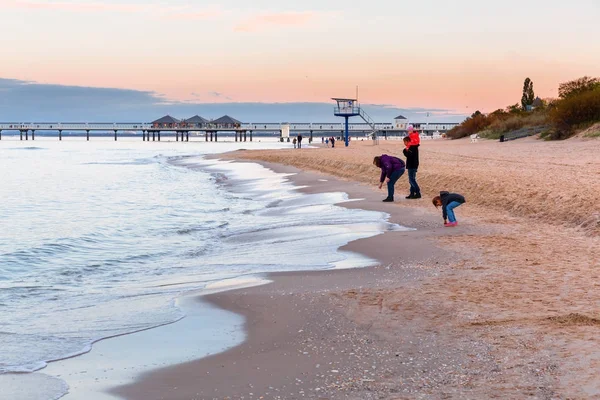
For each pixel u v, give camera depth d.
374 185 28.08
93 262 13.95
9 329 8.38
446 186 23.80
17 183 37.72
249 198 27.48
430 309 8.40
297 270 11.59
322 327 7.89
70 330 8.29
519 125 73.69
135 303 9.70
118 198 28.56
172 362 6.82
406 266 11.41
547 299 8.62
